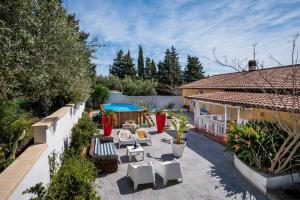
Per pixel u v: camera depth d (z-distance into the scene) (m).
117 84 35.22
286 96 10.70
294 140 6.67
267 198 6.64
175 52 45.94
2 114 6.23
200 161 9.69
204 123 15.73
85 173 5.30
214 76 29.55
